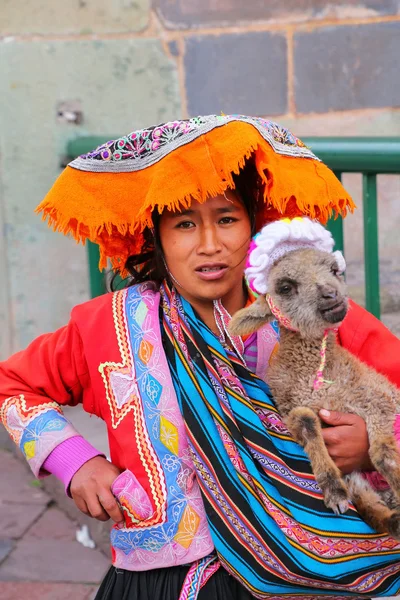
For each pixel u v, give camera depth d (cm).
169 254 174
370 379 165
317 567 154
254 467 159
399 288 421
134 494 167
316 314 155
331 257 163
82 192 177
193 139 163
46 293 412
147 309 178
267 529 157
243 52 391
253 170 178
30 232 405
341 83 392
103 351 176
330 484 154
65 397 186
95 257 389
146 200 163
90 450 178
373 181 293
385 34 384
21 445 181
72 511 354
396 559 160
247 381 166
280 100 395
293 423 160
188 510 166
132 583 171
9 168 399
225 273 172
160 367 172
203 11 388
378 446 158
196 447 162
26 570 316
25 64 391
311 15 385
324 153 290
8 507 368
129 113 399
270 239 159
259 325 162
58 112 395
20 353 191
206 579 165
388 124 394
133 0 387
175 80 396
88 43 391
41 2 387
